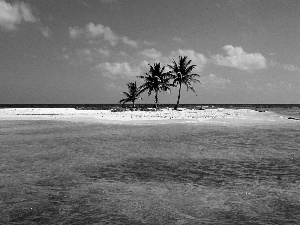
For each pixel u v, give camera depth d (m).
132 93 70.06
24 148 14.47
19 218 5.56
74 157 12.01
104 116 43.03
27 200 6.59
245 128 26.31
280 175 8.92
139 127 26.78
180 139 18.22
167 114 47.06
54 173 9.19
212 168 9.95
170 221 5.43
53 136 19.72
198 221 5.43
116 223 5.34
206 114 48.38
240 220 5.47
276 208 6.10
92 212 5.88
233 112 58.41
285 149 14.27
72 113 51.12
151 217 5.63
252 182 8.12
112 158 11.81
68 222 5.38
